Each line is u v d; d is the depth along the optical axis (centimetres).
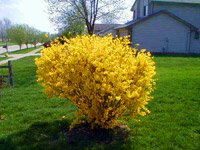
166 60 2277
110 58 573
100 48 586
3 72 1777
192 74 1444
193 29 3203
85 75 572
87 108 594
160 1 3369
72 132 641
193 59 2372
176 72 1541
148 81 608
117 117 614
